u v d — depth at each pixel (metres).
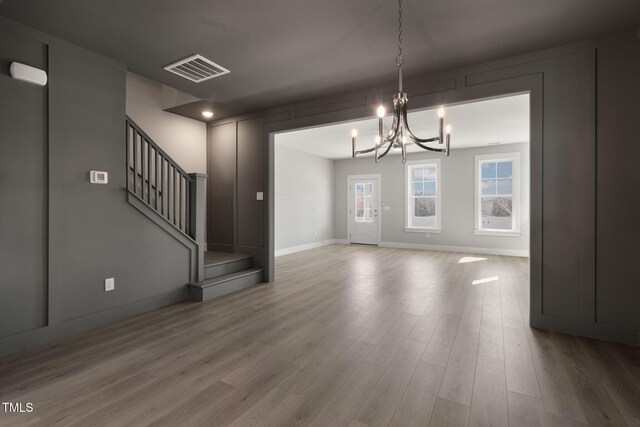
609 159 2.63
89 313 2.89
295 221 7.73
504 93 3.00
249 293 4.03
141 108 4.34
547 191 2.83
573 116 2.73
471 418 1.65
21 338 2.47
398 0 2.17
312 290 4.15
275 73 3.35
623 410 1.71
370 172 8.75
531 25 2.47
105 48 2.86
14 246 2.45
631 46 2.55
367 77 3.46
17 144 2.46
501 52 2.90
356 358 2.31
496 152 7.15
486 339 2.63
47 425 1.61
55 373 2.11
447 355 2.35
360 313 3.26
